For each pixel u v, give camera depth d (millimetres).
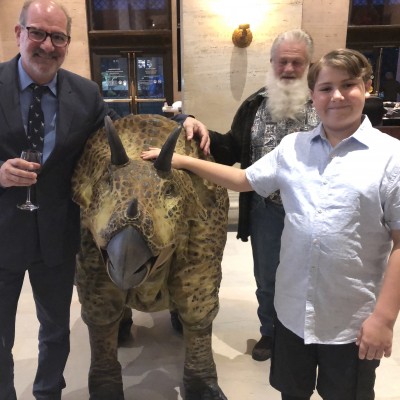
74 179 2068
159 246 1656
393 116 4926
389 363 2830
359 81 1588
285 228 1774
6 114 1914
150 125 2137
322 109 1627
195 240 2127
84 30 6379
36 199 2004
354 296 1646
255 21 5012
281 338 1885
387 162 1554
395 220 1546
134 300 2244
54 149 1986
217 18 4988
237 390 2602
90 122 2135
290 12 5023
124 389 2617
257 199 2678
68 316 2285
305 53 2514
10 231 1998
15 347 2992
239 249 4691
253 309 3525
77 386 2648
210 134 2709
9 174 1754
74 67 6500
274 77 2570
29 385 2623
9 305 2105
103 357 2326
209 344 2402
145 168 1801
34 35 1839
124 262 1579
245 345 3051
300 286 1712
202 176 2027
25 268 2078
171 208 1791
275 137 2539
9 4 6055
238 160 2805
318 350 1803
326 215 1613
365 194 1557
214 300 2291
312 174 1669
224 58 5086
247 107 2672
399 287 1523
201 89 5148
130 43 6668
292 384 1909
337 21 6043
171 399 2531
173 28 6641
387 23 6371
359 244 1603
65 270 2176
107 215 1681
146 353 2975
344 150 1624
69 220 2127
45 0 1877
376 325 1531
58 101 2014
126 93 6906
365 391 1766
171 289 2205
